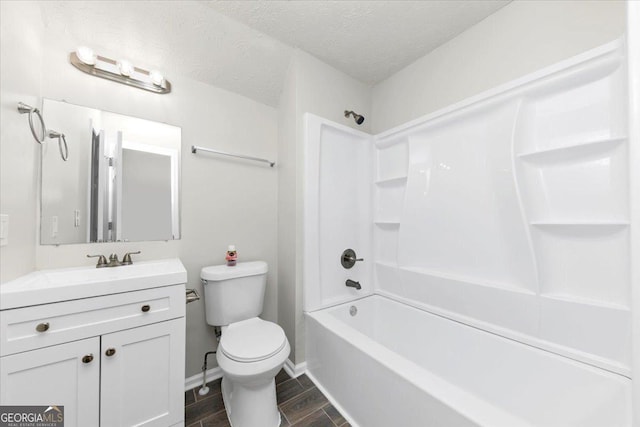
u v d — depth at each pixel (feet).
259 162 6.11
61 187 3.98
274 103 6.29
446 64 5.34
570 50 3.75
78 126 4.12
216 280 4.70
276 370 3.81
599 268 3.33
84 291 3.06
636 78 2.49
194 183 5.21
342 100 6.35
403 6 4.46
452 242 4.97
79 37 4.13
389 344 6.02
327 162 6.00
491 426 2.40
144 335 3.44
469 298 4.61
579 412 3.22
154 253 4.75
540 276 3.77
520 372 3.83
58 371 2.94
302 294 5.54
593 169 3.40
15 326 2.71
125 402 3.32
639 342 2.39
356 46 5.49
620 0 3.37
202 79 5.31
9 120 3.08
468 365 4.48
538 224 3.77
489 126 4.35
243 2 4.37
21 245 3.40
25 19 3.39
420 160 5.55
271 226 6.26
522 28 4.24
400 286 5.99
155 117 4.82
